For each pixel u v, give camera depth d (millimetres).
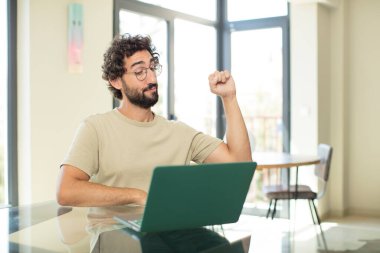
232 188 1180
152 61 1703
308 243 1192
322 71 4887
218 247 1124
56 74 3316
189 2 5008
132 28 4355
